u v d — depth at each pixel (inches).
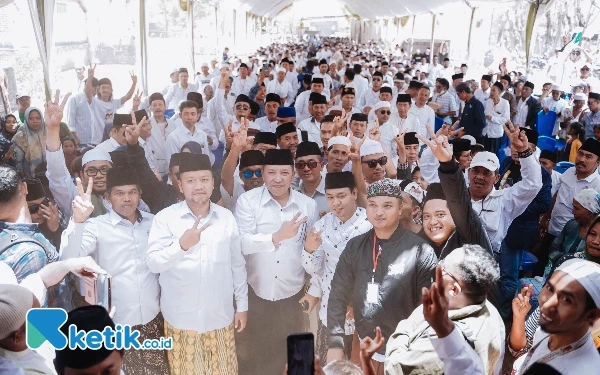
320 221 130.4
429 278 100.2
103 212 149.6
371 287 102.6
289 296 138.3
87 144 285.3
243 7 1084.5
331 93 534.9
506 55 753.6
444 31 940.6
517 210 148.1
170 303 116.9
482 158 143.3
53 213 132.0
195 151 178.7
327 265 126.3
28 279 85.4
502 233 148.7
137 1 448.1
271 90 492.7
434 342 64.6
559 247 148.8
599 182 181.3
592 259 106.4
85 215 105.0
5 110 303.7
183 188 114.4
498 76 572.1
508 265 166.4
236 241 122.3
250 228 134.6
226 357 122.5
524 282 159.0
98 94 303.9
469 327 71.7
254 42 1454.2
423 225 116.5
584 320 66.2
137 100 232.1
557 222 188.9
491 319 75.7
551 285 68.5
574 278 66.2
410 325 81.7
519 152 143.2
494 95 378.9
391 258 102.3
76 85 436.1
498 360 84.6
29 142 227.5
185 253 114.1
